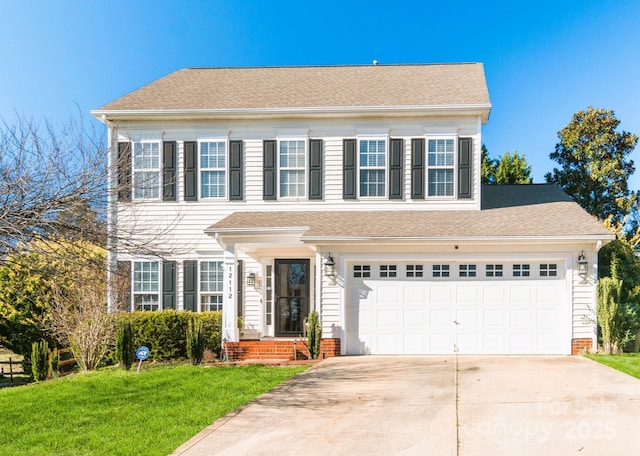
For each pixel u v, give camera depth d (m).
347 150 16.95
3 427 7.91
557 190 18.78
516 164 30.47
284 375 11.66
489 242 14.38
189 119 17.23
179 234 17.11
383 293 14.91
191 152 17.27
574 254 14.48
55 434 7.45
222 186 17.23
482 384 10.19
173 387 10.46
